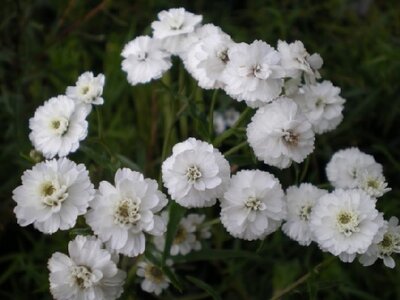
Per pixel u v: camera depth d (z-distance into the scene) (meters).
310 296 0.13
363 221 0.12
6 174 0.18
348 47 0.22
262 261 0.17
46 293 0.16
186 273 0.18
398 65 0.20
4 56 0.18
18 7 0.18
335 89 0.13
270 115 0.12
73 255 0.11
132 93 0.20
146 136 0.19
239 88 0.12
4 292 0.17
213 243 0.17
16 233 0.18
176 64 0.19
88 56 0.21
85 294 0.11
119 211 0.11
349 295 0.17
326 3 0.23
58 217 0.11
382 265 0.17
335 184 0.13
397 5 0.23
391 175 0.20
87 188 0.11
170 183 0.11
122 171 0.11
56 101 0.12
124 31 0.22
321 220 0.12
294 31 0.22
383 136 0.21
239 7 0.24
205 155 0.11
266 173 0.11
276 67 0.12
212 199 0.11
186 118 0.18
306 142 0.12
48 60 0.21
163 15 0.14
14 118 0.17
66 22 0.21
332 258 0.13
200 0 0.23
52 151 0.12
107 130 0.19
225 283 0.17
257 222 0.11
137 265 0.14
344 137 0.20
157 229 0.11
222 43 0.13
